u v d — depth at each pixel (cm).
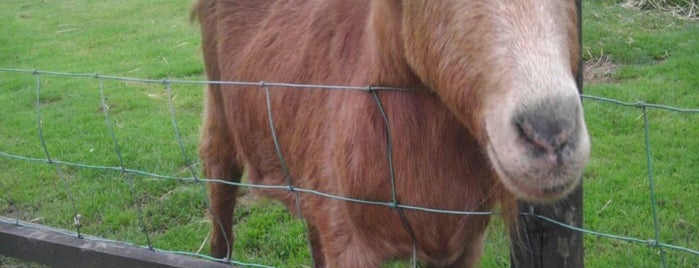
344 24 309
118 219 527
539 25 186
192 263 314
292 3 366
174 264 314
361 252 295
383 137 270
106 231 516
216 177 450
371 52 277
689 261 428
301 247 477
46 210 551
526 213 257
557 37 187
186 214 534
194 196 553
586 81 779
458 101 213
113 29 1273
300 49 338
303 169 333
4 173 621
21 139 708
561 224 251
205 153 455
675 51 845
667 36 904
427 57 229
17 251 362
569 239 257
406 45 244
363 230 289
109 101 825
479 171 267
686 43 874
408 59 246
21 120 768
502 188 264
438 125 261
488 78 192
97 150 662
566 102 176
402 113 265
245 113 386
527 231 260
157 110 785
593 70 815
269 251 482
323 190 312
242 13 399
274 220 512
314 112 318
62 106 822
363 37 294
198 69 943
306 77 327
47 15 1463
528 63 181
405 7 241
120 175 602
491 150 199
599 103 685
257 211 533
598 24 977
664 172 541
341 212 299
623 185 524
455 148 263
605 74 796
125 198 561
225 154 442
